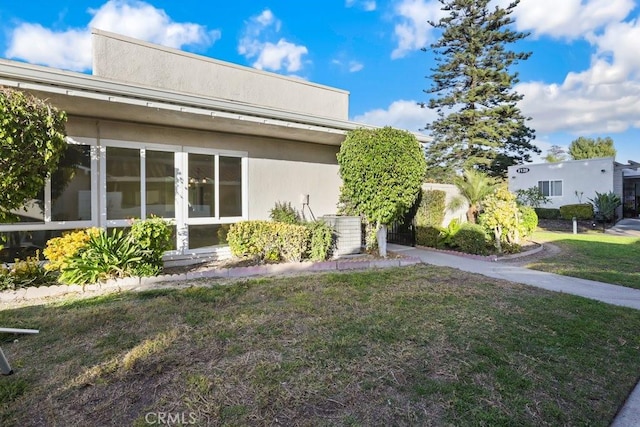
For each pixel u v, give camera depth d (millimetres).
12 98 4215
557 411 2330
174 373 2721
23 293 4645
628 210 24656
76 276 4973
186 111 6016
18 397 2398
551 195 22781
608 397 2520
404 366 2873
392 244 10766
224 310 4145
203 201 7582
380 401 2408
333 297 4703
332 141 9180
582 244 11227
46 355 3008
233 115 6520
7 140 4098
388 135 7273
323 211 9641
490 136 25156
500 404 2393
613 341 3430
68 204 6156
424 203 10461
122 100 5434
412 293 4961
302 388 2537
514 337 3465
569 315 4137
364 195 7324
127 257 5387
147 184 6914
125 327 3617
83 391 2482
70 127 6168
